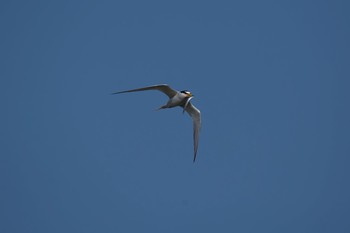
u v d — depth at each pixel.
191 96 17.53
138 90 16.52
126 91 16.00
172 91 17.34
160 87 17.05
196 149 18.45
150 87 16.81
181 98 17.52
